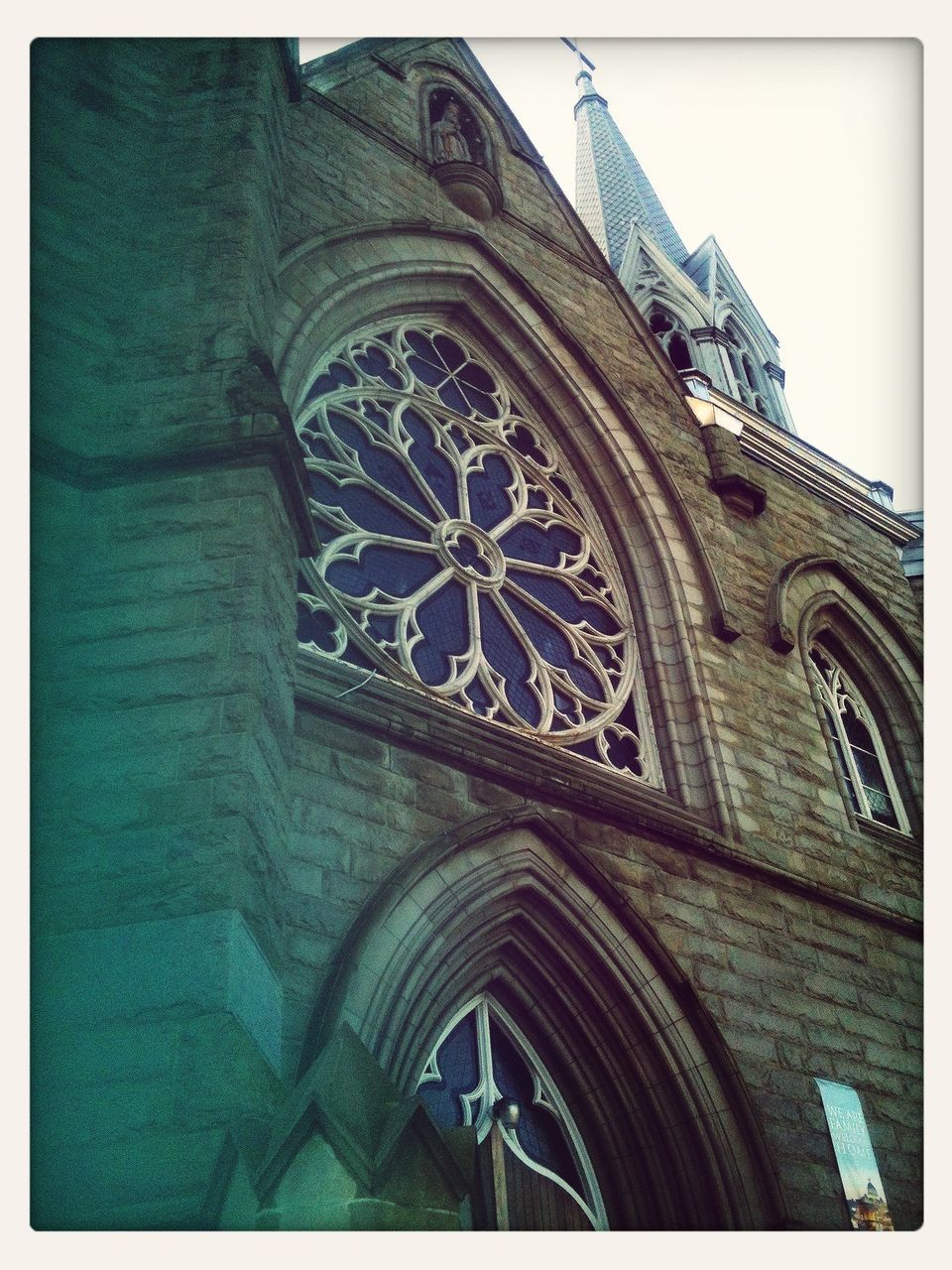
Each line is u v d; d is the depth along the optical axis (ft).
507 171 88.43
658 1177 56.18
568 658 71.26
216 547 48.34
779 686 77.56
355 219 75.10
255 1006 40.34
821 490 92.38
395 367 74.33
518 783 60.18
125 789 42.93
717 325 110.93
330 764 54.29
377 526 67.56
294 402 65.51
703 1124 56.90
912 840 78.69
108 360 53.83
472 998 56.65
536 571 73.15
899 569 93.66
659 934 60.75
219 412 51.78
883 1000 67.62
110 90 60.95
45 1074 38.29
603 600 74.90
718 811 68.28
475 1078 55.16
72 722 44.37
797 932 66.39
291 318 67.26
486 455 76.18
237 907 40.55
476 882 55.88
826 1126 60.54
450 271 78.07
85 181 57.62
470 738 59.47
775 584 82.07
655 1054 57.77
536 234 86.38
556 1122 56.95
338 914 50.93
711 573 78.13
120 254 57.16
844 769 81.25
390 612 64.49
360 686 56.80
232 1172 35.86
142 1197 36.35
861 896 71.51
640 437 81.41
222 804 42.50
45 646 46.03
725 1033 60.13
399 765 56.54
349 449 68.80
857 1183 59.72
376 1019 49.06
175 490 49.60
